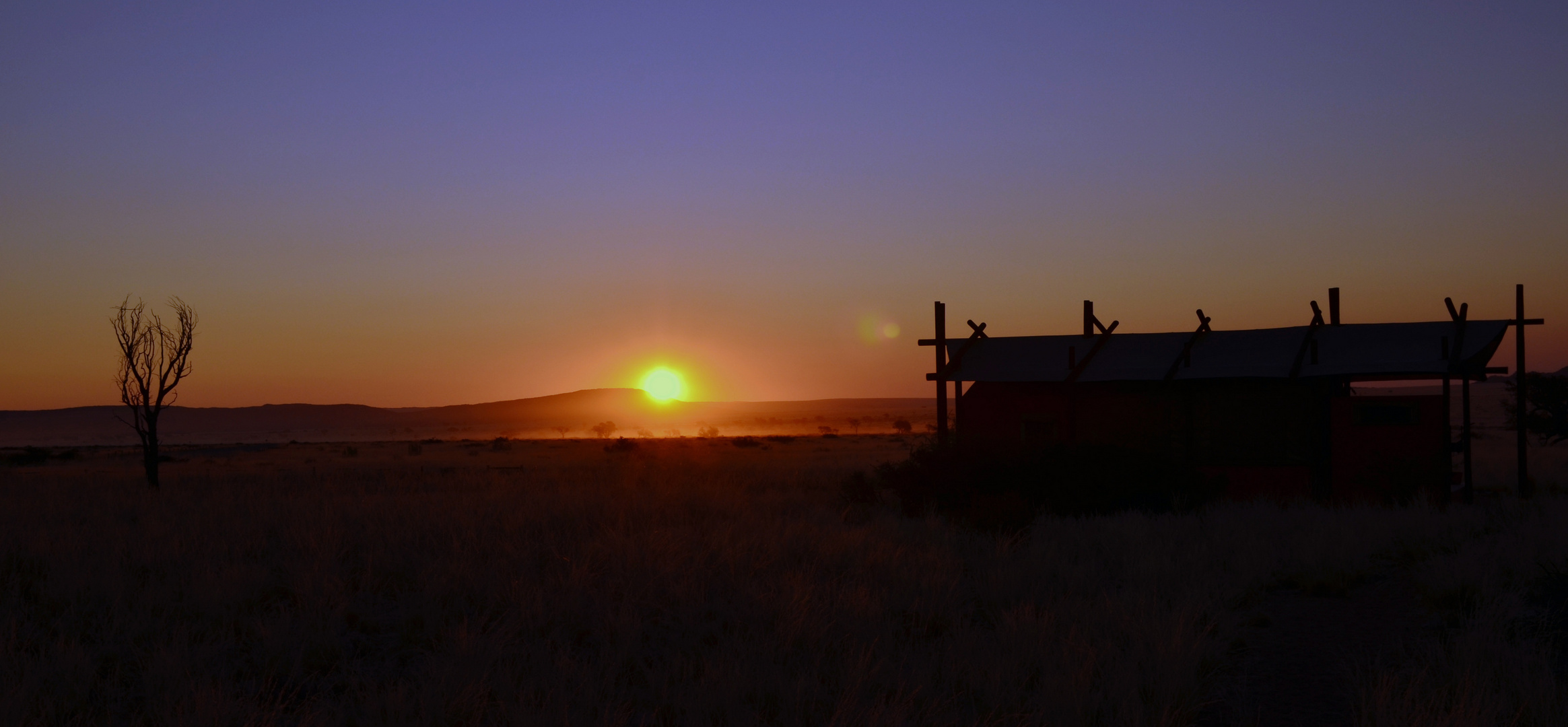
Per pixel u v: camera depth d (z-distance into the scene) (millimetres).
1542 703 5918
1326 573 11031
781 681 6777
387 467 44438
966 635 8180
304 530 13125
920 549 12805
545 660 7301
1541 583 9516
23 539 12055
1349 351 20188
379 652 8039
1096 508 17188
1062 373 22109
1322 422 20391
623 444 72312
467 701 6355
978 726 6109
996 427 23297
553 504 16984
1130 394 22141
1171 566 11148
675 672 7098
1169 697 6453
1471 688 6148
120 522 14820
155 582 9719
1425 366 19016
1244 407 21109
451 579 10055
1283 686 7176
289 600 9477
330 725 6156
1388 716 5930
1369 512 16219
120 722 6332
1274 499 19328
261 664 7477
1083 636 7828
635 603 9141
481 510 16062
